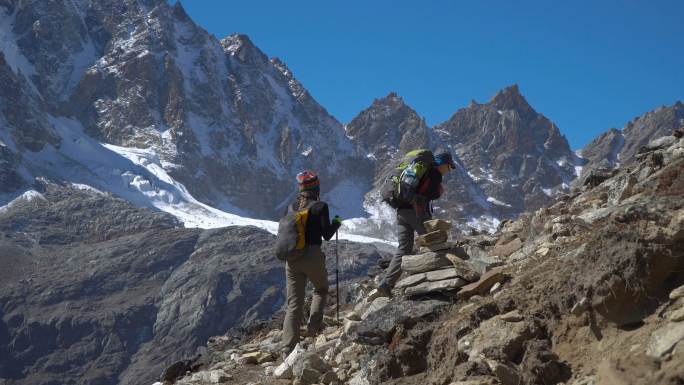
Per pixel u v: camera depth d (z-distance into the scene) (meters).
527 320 6.36
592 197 11.23
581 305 5.99
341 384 7.83
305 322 11.55
